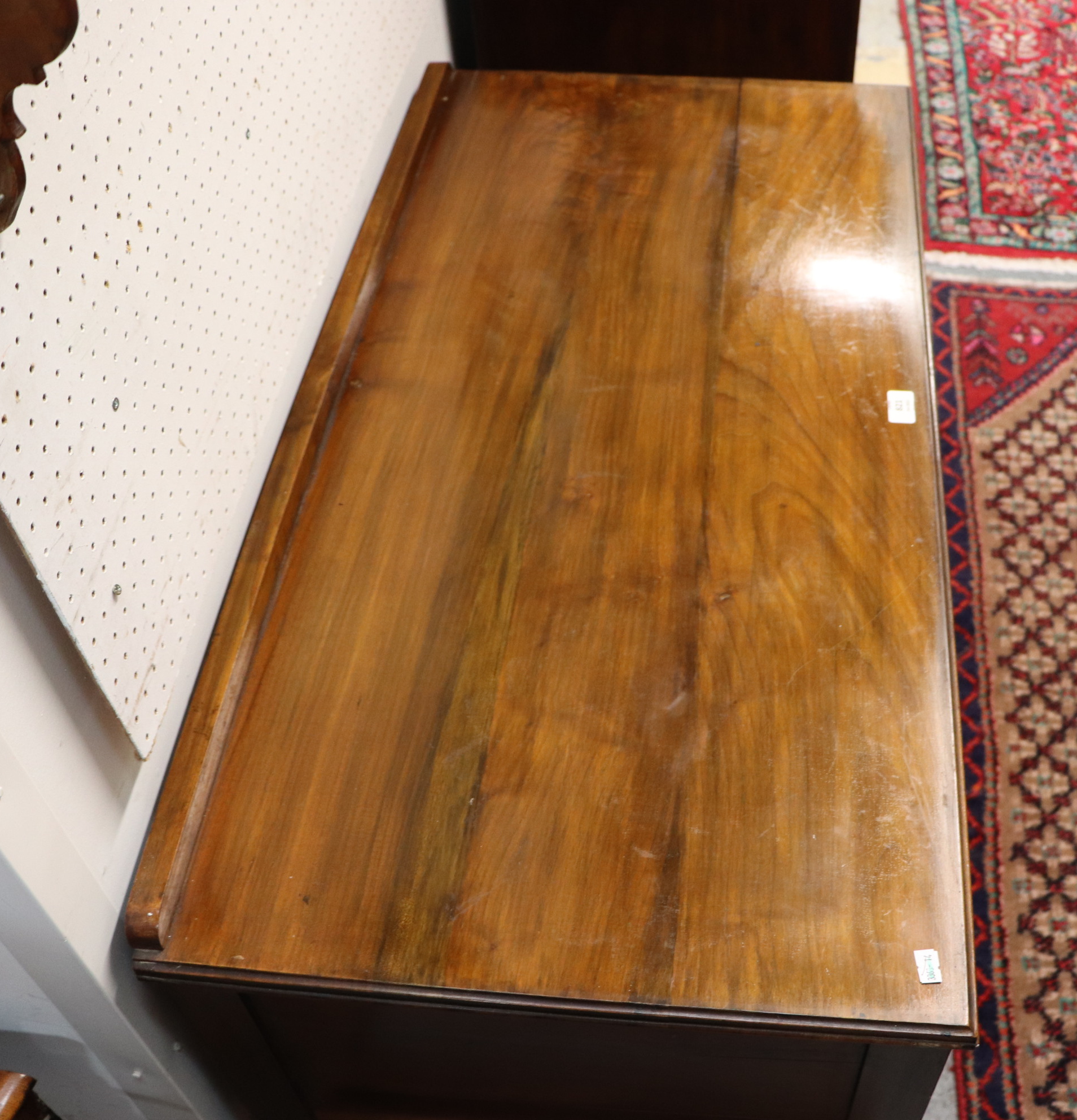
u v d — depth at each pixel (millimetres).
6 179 643
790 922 917
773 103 1607
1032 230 2465
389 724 1048
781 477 1199
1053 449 2102
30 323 782
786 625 1089
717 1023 879
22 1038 1066
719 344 1321
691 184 1505
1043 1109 1464
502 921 932
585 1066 1069
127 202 907
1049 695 1812
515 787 1002
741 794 985
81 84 834
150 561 961
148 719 958
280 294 1221
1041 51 2834
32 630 833
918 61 2816
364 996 915
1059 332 2273
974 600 1919
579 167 1541
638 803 986
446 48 1947
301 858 977
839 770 995
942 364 2229
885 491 1183
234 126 1095
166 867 964
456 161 1564
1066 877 1642
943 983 882
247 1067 1107
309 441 1236
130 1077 1070
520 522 1182
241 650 1090
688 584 1123
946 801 973
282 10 1189
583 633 1096
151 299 952
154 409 962
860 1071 988
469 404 1285
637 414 1262
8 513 758
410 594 1136
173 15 967
